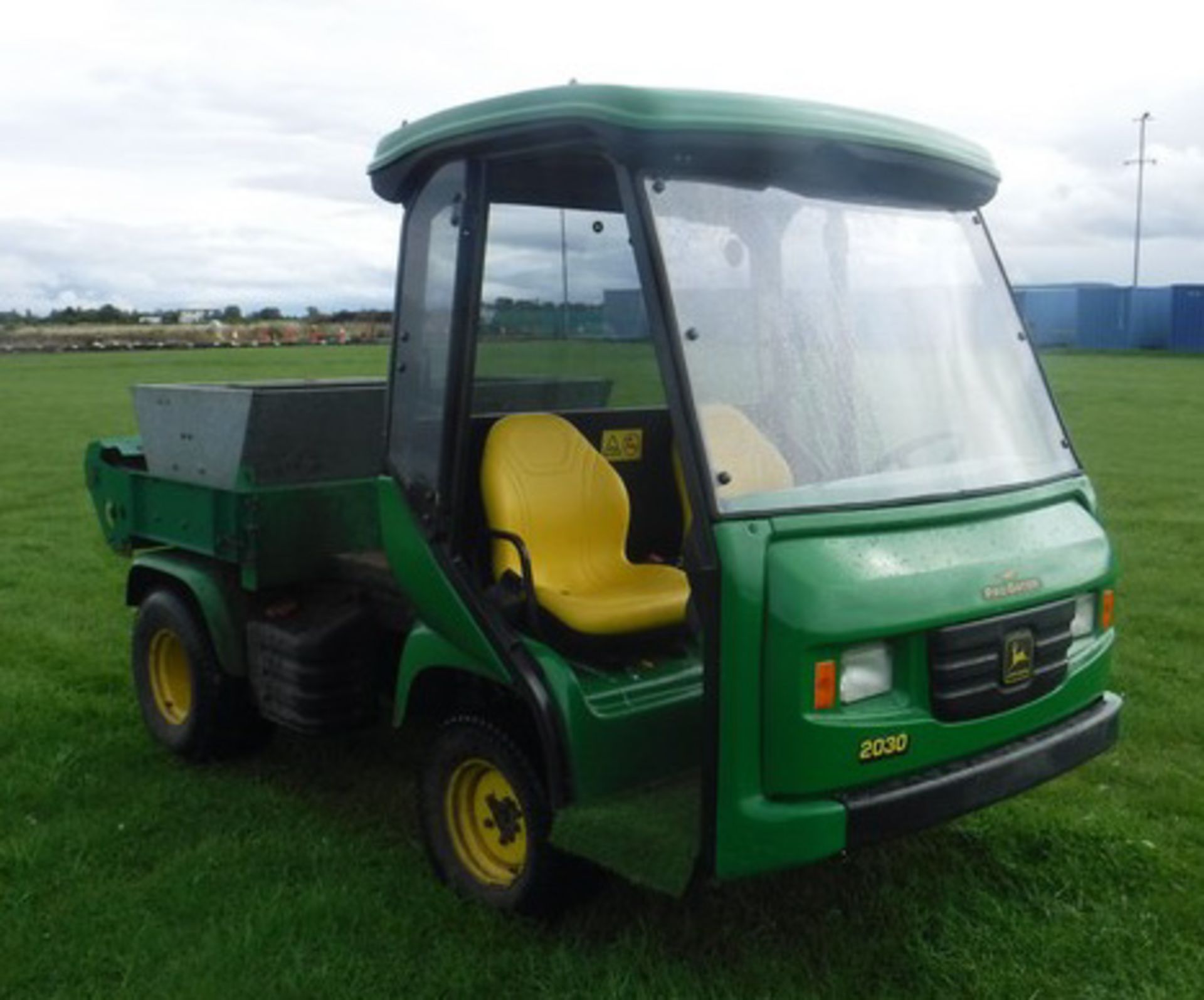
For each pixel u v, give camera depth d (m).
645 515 4.77
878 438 3.70
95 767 5.37
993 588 3.50
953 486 3.73
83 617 8.11
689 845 3.34
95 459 5.81
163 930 3.98
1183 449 16.25
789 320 3.65
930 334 3.96
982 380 4.03
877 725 3.29
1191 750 5.52
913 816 3.33
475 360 4.01
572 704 3.67
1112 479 13.62
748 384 3.50
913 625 3.33
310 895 4.14
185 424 5.13
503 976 3.72
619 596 4.11
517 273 4.27
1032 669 3.61
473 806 4.20
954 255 4.11
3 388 27.33
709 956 3.78
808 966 3.72
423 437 4.07
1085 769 5.26
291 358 37.22
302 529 4.89
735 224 3.57
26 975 3.74
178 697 5.57
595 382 4.62
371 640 4.84
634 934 3.88
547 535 4.26
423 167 4.05
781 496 3.39
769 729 3.22
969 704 3.45
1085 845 4.42
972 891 4.14
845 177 3.81
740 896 4.09
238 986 3.64
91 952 3.86
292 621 4.86
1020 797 4.87
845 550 3.35
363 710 4.85
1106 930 3.89
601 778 3.72
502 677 3.79
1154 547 10.01
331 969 3.73
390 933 3.94
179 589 5.40
